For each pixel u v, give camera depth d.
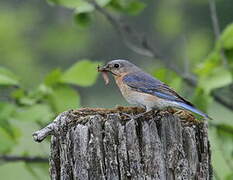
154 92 12.24
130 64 13.02
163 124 9.41
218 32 15.41
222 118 24.22
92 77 14.01
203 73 14.55
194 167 9.47
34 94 14.02
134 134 9.25
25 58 36.00
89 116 9.57
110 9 15.87
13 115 13.73
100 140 9.27
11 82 13.89
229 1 34.56
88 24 15.28
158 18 41.22
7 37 35.31
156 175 9.27
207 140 9.62
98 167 9.23
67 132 9.50
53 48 39.62
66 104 13.84
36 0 39.97
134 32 16.03
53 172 9.68
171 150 9.38
